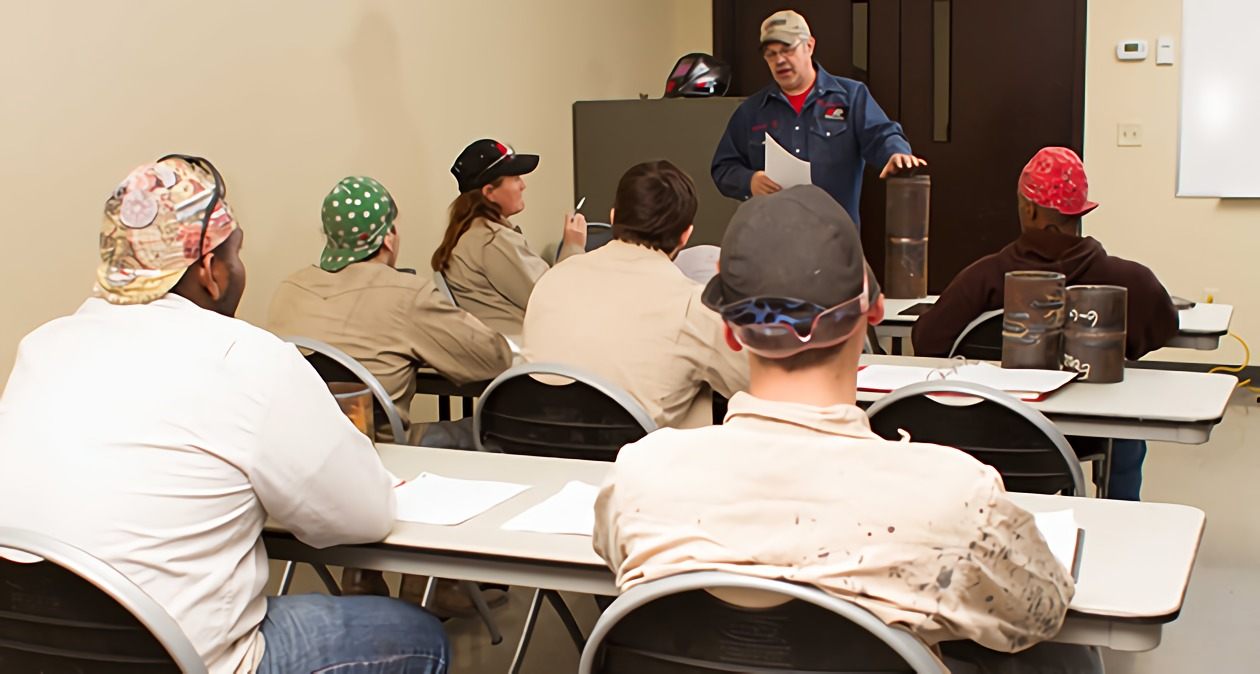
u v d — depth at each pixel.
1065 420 2.46
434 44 4.68
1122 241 6.25
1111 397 2.57
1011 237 6.82
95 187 3.16
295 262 3.95
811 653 1.28
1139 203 6.20
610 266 2.66
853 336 1.30
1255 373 6.05
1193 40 5.98
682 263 3.52
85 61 3.11
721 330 2.58
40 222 3.01
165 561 1.58
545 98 5.61
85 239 3.14
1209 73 5.98
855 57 6.92
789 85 4.79
